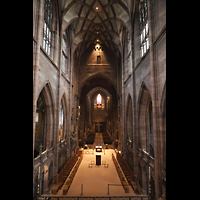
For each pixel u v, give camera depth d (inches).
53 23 733.9
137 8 749.3
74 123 1278.3
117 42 1176.2
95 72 1406.3
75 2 818.8
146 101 683.4
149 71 545.6
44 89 621.0
